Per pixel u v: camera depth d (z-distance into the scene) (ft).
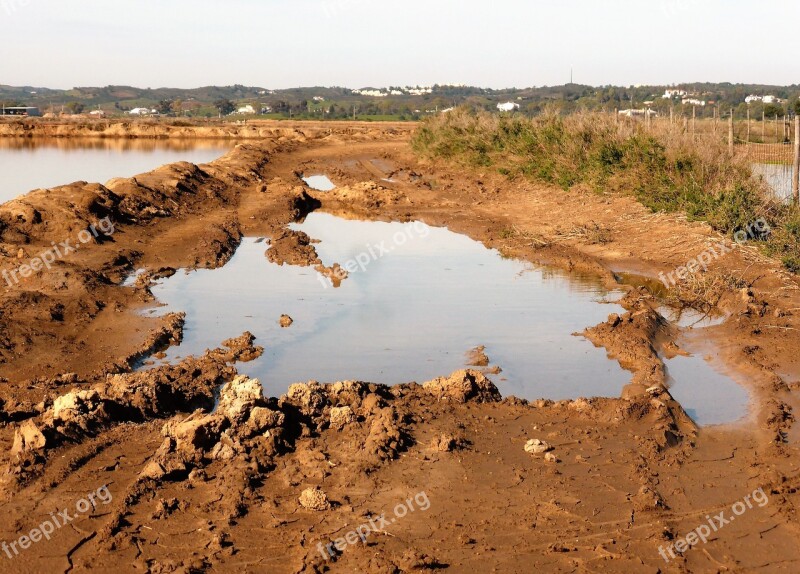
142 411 27.86
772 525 21.54
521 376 33.17
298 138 173.58
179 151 154.92
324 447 25.30
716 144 65.67
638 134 72.90
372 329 39.01
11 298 38.78
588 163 76.23
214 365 33.24
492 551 20.21
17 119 237.86
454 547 20.36
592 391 31.60
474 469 24.20
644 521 21.59
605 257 53.88
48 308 38.75
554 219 66.08
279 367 33.78
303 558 19.71
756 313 40.09
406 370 33.73
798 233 49.88
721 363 34.40
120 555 19.83
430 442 25.72
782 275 45.50
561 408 28.89
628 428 27.27
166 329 37.55
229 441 24.77
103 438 25.52
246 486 22.82
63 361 33.24
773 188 59.98
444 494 22.76
